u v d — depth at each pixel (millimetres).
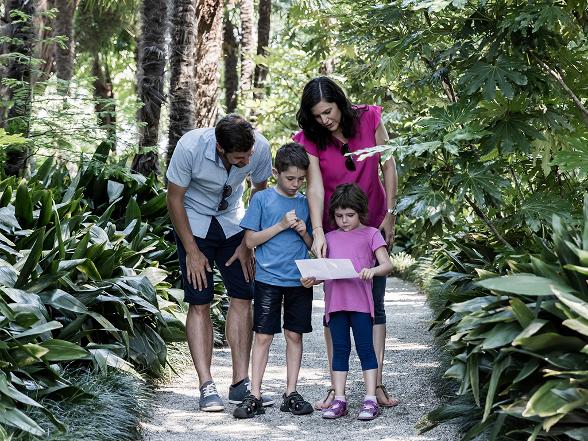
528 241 5477
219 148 4879
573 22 5379
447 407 4168
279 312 5113
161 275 6340
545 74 5219
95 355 4910
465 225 6445
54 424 3934
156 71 9555
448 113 4836
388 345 7469
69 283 5121
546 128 5250
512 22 4875
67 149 8453
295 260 4832
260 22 17766
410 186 4867
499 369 3539
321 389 5707
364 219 5039
